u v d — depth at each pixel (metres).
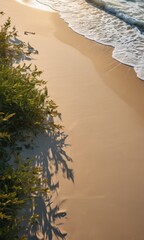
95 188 4.31
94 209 4.07
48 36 7.70
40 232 3.75
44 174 4.35
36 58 6.66
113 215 4.05
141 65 7.13
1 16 8.22
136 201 4.25
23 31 7.65
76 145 4.85
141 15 9.66
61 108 5.48
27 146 4.63
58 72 6.36
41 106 5.06
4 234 3.39
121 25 9.06
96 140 5.00
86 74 6.48
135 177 4.54
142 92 6.25
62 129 5.06
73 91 5.92
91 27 8.74
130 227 3.96
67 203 4.08
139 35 8.56
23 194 3.90
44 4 9.77
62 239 3.74
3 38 6.33
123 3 10.53
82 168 4.54
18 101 4.61
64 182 4.31
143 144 5.08
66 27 8.45
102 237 3.83
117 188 4.36
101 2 10.37
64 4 10.10
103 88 6.16
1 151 4.36
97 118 5.41
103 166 4.62
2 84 4.61
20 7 9.12
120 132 5.23
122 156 4.82
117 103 5.84
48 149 4.68
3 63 5.77
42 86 5.88
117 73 6.74
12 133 4.54
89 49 7.53
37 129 4.82
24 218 3.64
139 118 5.57
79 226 3.88
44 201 4.03
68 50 7.25
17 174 3.91
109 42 8.03
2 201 3.60
